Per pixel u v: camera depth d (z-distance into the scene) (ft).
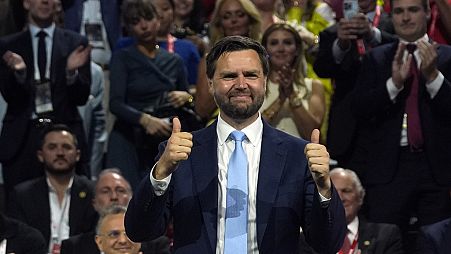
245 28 68.03
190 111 68.23
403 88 62.08
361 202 60.90
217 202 36.65
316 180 35.04
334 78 65.82
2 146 67.97
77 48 68.44
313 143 35.04
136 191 36.29
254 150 37.29
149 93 68.95
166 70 69.67
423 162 62.18
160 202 35.94
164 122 67.62
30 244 62.18
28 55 68.44
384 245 60.39
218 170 37.06
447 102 61.26
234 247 35.83
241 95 36.29
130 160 68.28
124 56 69.26
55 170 65.77
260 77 36.58
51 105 67.97
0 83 67.31
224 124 37.45
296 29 69.87
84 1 75.61
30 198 65.67
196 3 78.43
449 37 67.51
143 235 36.58
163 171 35.35
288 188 36.70
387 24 67.77
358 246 60.44
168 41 72.84
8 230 61.87
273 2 72.13
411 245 62.49
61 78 68.33
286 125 65.00
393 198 62.34
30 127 67.92
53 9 68.69
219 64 36.52
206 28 78.54
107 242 56.13
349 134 64.69
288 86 64.75
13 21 72.74
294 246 36.63
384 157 62.59
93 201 65.31
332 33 65.92
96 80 73.00
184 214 36.70
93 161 72.54
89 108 72.23
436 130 61.93
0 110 71.67
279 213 36.42
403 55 61.87
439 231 57.72
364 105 62.39
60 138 65.87
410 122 62.03
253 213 36.50
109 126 74.95
